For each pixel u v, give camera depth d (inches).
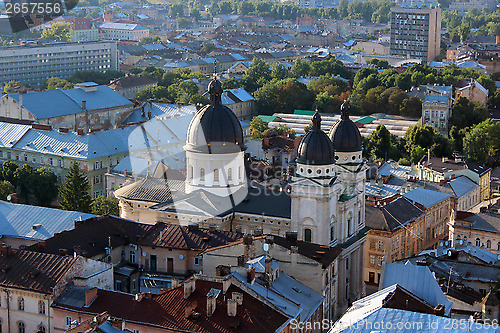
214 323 5880.9
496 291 6860.2
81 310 6294.3
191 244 7573.8
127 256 7770.7
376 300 6166.3
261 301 6195.9
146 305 6176.2
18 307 6555.1
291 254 7091.5
